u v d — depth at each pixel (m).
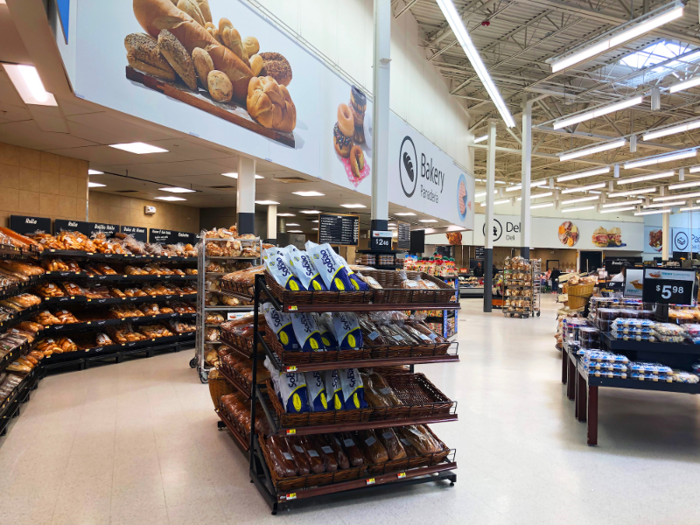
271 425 2.55
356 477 2.62
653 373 3.41
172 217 13.24
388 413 2.70
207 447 3.32
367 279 2.87
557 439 3.62
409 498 2.64
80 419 3.85
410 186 11.95
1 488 2.66
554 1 8.82
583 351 3.92
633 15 9.76
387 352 2.72
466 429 3.82
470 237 26.83
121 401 4.36
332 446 2.70
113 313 6.08
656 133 12.52
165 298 6.64
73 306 6.00
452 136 15.81
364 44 10.09
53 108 4.96
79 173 7.61
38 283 5.39
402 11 10.65
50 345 5.28
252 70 6.54
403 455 2.73
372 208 7.68
